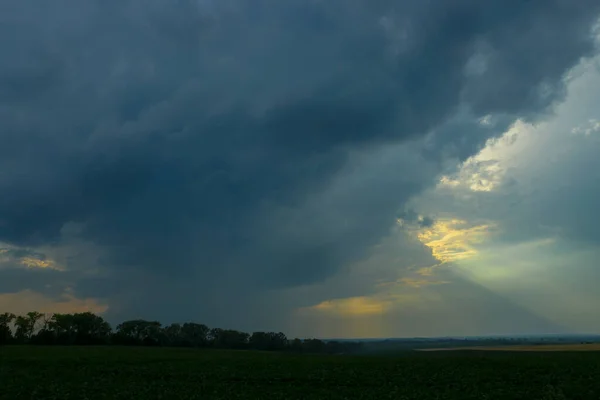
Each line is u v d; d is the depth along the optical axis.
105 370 45.31
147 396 30.36
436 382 35.59
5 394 30.83
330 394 31.03
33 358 56.78
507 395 28.61
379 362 53.72
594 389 29.20
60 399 29.45
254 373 42.38
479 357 55.41
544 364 43.59
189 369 46.19
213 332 148.88
